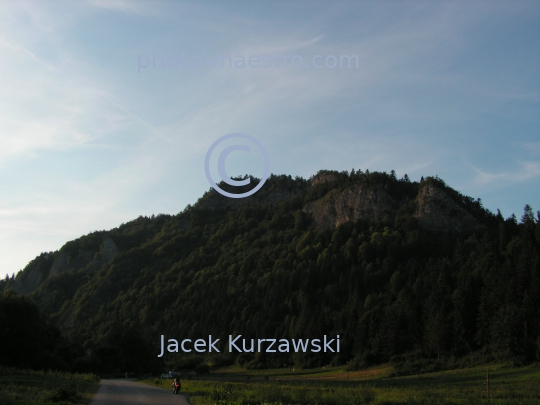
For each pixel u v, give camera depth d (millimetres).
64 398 31016
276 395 35719
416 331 99812
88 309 186125
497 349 80562
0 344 69000
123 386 53031
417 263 158750
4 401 27109
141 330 148500
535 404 37406
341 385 59094
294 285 151625
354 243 174750
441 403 36625
